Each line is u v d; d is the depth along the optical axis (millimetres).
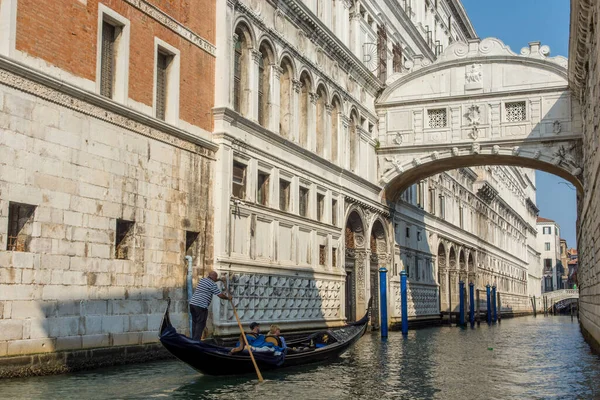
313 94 26703
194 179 18812
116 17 16125
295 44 25344
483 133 30984
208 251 19250
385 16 35438
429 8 45500
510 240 74438
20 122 13211
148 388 12875
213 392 12750
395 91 33000
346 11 30516
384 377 15688
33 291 13344
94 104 15141
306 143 26328
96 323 14906
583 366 18812
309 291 25031
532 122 30219
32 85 13484
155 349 16719
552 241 130125
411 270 39281
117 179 15812
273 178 23016
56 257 13938
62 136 14234
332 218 28250
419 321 40406
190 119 18953
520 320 64812
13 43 13164
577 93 29266
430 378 15734
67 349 14094
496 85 30969
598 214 19938
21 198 13180
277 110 23719
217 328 19234
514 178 77188
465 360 20141
